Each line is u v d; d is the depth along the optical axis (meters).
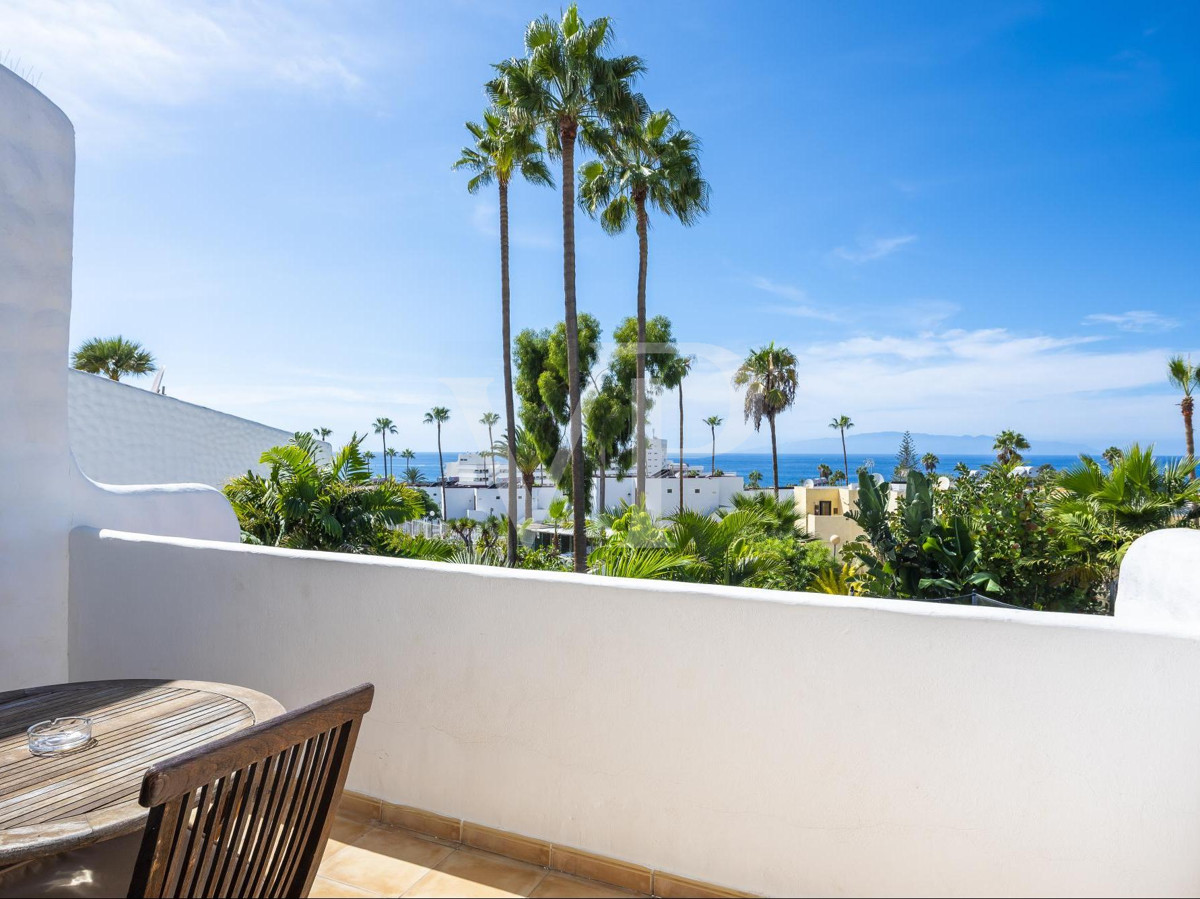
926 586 6.69
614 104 14.17
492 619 2.26
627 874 2.06
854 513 7.34
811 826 1.86
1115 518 7.06
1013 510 6.86
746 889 1.93
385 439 73.50
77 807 1.30
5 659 2.85
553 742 2.17
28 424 2.91
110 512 3.25
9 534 2.86
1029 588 6.80
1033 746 1.65
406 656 2.39
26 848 1.16
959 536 6.92
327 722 1.21
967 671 1.70
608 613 2.09
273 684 2.61
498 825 2.26
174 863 1.00
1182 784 1.53
